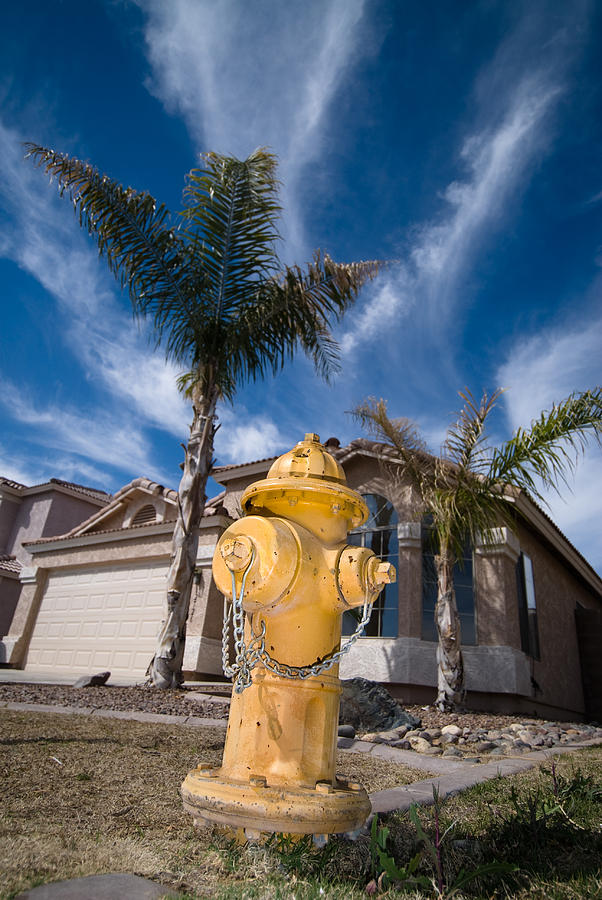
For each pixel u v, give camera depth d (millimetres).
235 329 9734
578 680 15133
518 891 1902
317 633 2246
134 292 9586
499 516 11500
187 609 8844
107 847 2029
